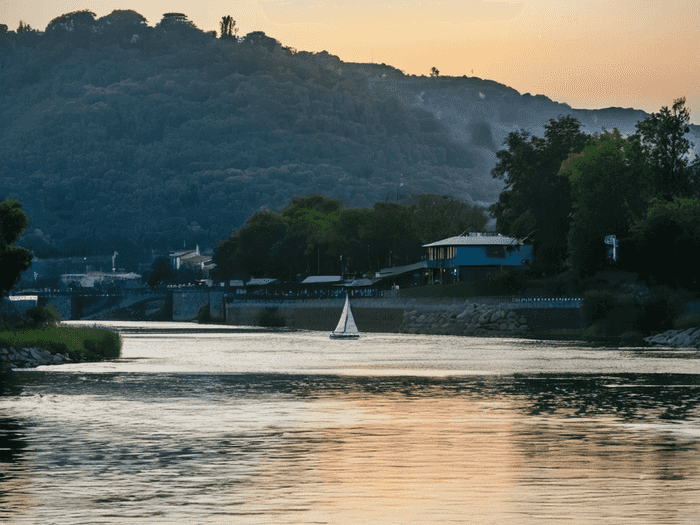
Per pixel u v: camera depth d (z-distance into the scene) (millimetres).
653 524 58062
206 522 58844
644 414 113188
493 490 68375
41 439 92625
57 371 176125
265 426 102125
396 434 96125
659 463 79188
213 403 125375
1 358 188375
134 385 150250
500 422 105812
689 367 185500
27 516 60344
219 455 83375
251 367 191500
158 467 77562
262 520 59344
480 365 194375
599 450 85938
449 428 100562
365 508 62688
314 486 69875
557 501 64625
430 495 66688
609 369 181500
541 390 142625
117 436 94625
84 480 72125
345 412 115250
